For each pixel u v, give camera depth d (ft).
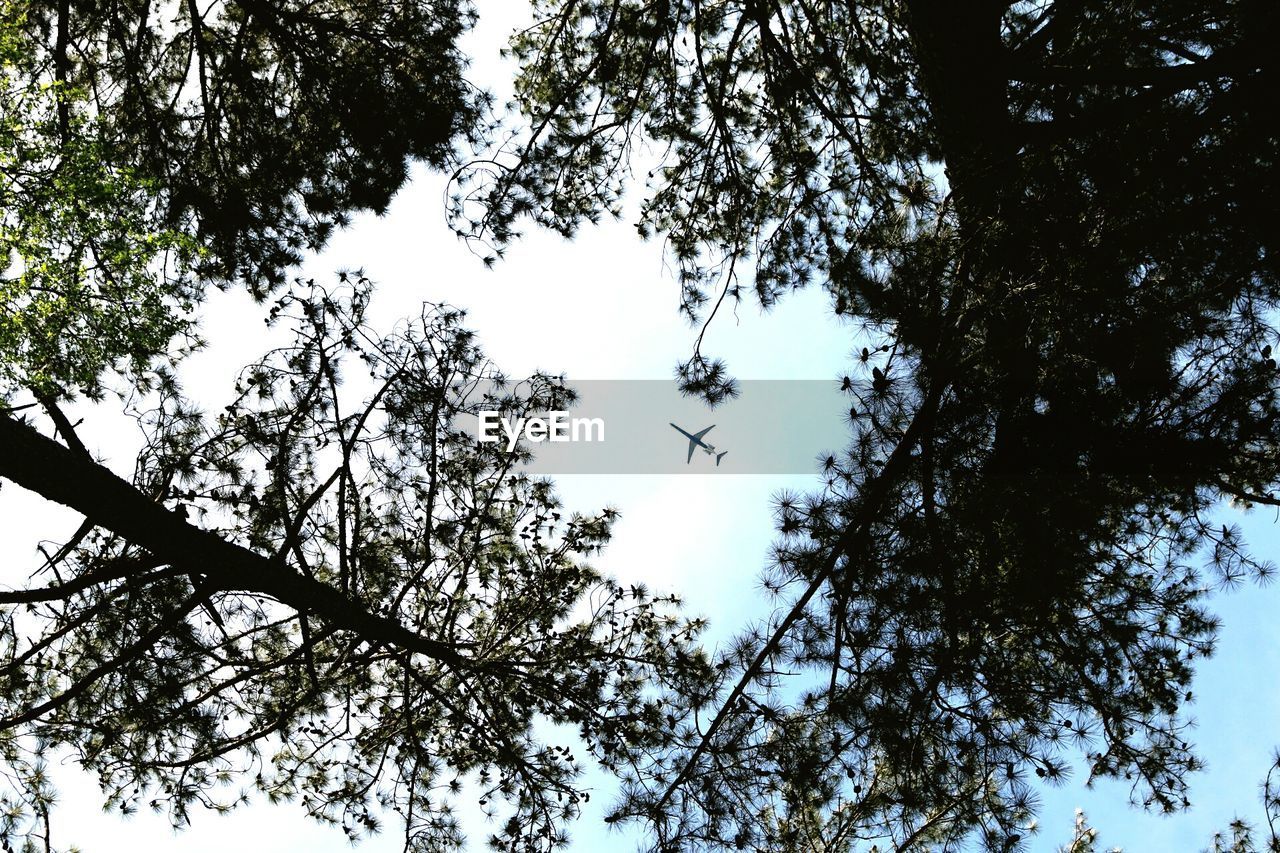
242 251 30.78
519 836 23.65
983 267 18.86
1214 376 18.56
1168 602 20.42
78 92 19.61
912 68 28.91
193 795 22.27
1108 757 22.35
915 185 25.12
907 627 18.49
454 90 30.58
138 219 20.01
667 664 24.14
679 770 22.30
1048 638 19.61
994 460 18.04
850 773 19.83
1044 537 17.65
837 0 32.14
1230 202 17.19
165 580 21.35
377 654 23.38
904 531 18.15
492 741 23.81
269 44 32.12
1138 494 19.43
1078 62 22.26
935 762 18.94
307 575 21.43
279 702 23.91
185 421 21.91
